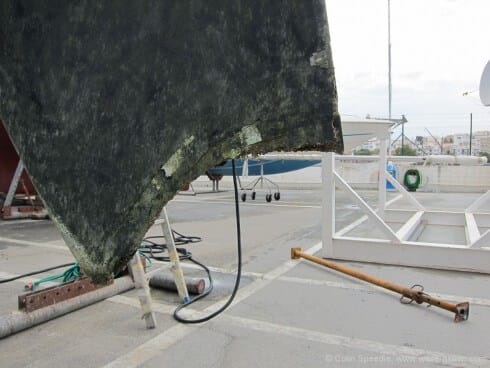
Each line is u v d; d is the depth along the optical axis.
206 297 3.24
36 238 5.65
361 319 2.79
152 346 2.45
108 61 0.65
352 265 4.07
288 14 0.56
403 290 3.10
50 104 0.68
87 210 0.65
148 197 0.62
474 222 5.16
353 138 5.86
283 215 7.62
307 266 4.07
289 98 0.56
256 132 0.57
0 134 6.29
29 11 0.68
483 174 12.78
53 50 0.67
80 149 0.66
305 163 10.17
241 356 2.31
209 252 4.75
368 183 13.07
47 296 2.82
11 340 2.54
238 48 0.59
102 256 0.64
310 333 2.59
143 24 0.64
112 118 0.65
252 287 3.47
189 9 0.62
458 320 2.73
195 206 9.18
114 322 2.79
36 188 0.68
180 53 0.62
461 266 3.83
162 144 0.62
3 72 0.69
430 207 8.58
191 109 0.61
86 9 0.66
